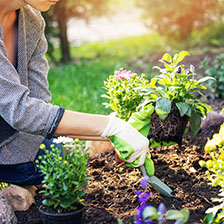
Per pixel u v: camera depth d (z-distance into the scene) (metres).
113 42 9.45
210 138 2.95
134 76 2.44
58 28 7.50
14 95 1.78
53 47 7.55
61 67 6.65
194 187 2.22
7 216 1.89
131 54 7.93
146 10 7.75
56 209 1.83
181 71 2.25
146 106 2.14
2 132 2.02
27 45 2.19
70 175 1.76
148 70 5.75
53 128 1.82
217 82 4.02
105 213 2.00
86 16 7.43
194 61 6.05
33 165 2.17
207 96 4.15
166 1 7.39
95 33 10.94
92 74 5.68
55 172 1.88
